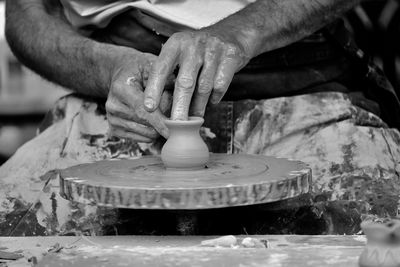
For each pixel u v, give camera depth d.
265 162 1.97
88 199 1.73
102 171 1.90
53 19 2.69
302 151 2.39
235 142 2.43
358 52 2.62
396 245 1.42
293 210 2.15
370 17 3.62
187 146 1.85
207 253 1.59
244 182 1.70
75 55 2.50
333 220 2.13
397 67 3.55
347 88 2.69
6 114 5.89
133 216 2.19
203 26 2.39
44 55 2.60
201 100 1.93
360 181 2.29
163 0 2.47
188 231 2.11
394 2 3.58
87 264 1.54
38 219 2.27
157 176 1.80
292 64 2.54
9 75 5.91
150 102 1.84
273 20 2.19
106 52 2.41
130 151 2.46
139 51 2.39
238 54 1.99
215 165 1.94
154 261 1.55
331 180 2.29
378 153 2.41
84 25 2.63
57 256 1.60
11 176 2.47
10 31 2.74
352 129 2.44
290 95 2.55
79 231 2.20
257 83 2.50
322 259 1.54
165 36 2.49
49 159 2.50
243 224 2.12
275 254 1.58
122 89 2.10
